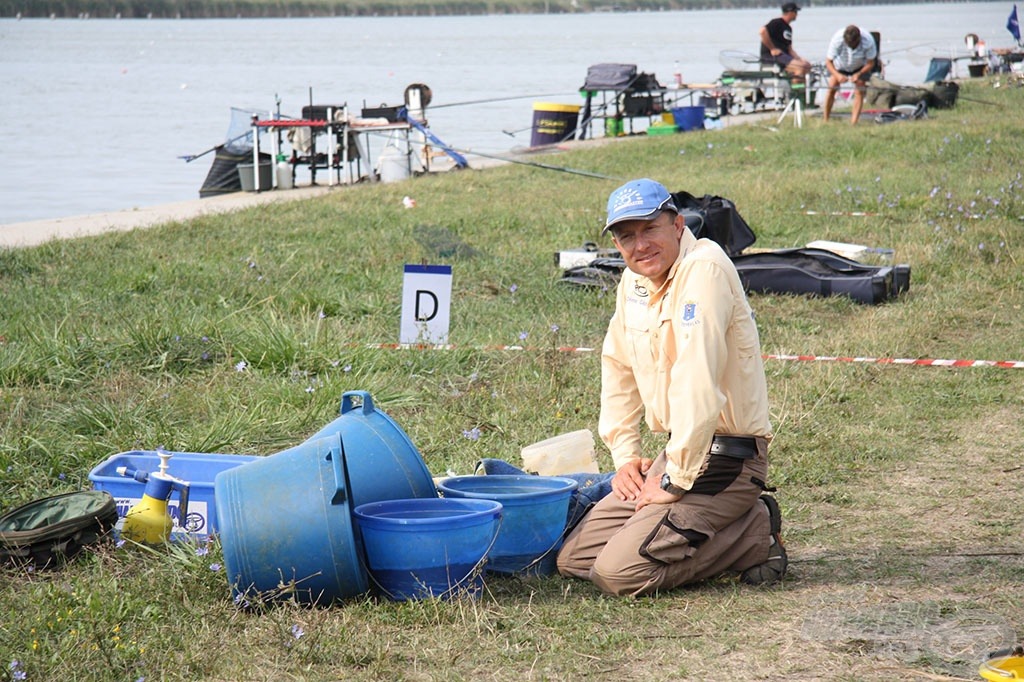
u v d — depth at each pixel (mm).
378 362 19109
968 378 18359
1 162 59469
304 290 23875
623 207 10891
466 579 10961
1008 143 45844
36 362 18766
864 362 19094
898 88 60875
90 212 42562
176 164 58469
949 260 26750
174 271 25750
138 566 11922
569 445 13953
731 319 11008
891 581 11484
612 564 11148
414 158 49000
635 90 60594
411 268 19781
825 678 9516
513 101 92375
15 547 11852
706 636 10344
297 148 46188
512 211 34719
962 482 14297
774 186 37062
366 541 10828
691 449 10891
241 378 18547
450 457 15242
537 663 9898
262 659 9938
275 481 10688
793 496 13922
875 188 36500
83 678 9625
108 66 180375
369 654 9945
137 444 15539
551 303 23484
